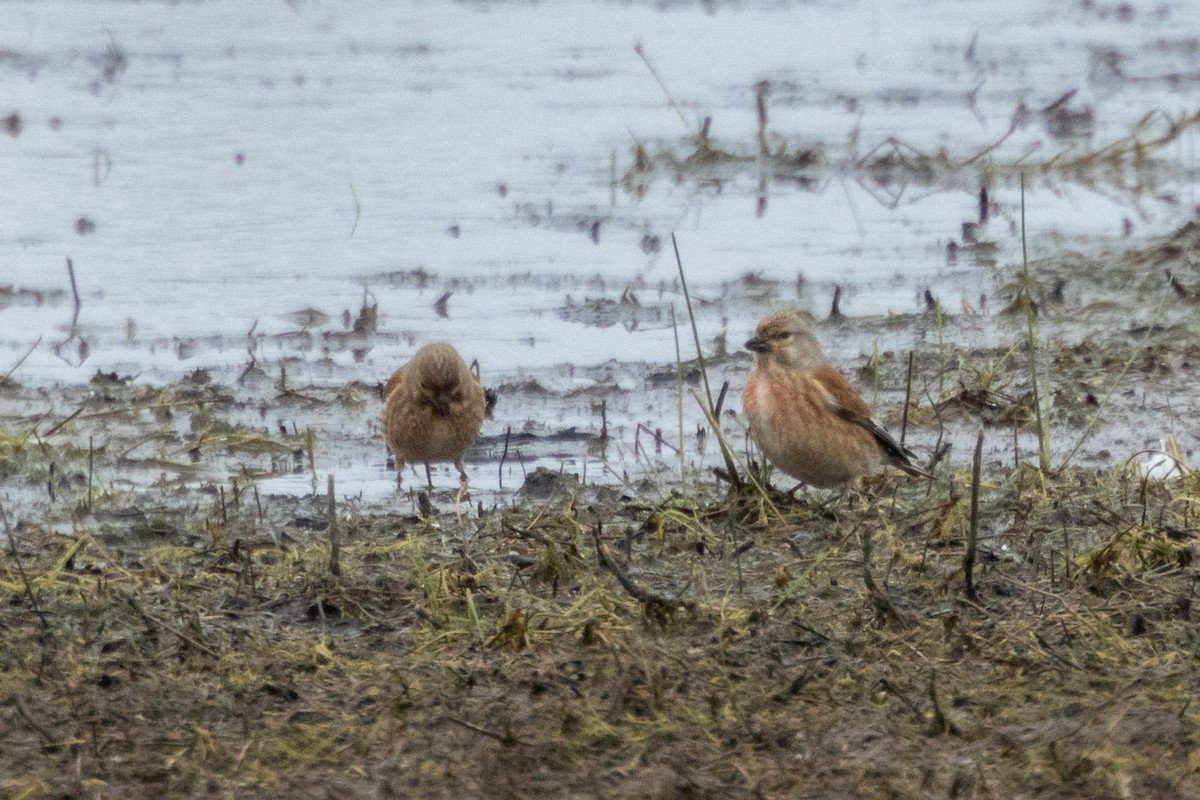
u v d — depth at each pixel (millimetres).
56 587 10117
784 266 19891
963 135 26516
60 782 7387
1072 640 8906
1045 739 7555
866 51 34125
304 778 7406
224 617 9602
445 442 12961
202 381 16000
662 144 26094
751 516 11656
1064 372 15562
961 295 18531
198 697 8336
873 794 7113
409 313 18297
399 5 38938
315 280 19625
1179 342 16531
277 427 14805
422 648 9023
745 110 28469
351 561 10609
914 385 15492
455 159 25609
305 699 8320
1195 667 8406
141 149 26000
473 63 32812
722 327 17641
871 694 8211
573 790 7207
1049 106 27469
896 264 19906
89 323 17906
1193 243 20109
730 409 15094
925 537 10898
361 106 29125
